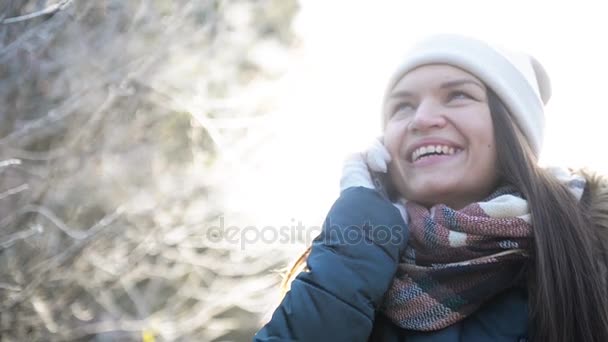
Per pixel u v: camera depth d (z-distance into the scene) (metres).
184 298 7.45
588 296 2.48
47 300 6.38
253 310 7.29
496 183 2.76
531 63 3.04
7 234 5.63
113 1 6.29
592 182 2.86
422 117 2.70
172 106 6.91
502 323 2.52
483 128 2.70
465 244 2.53
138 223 6.99
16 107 5.75
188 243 7.21
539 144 2.87
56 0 5.48
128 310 7.66
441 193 2.73
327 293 2.46
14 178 5.79
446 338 2.47
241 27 7.64
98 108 6.38
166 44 6.64
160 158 7.38
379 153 2.80
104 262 6.70
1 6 5.34
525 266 2.57
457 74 2.74
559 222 2.57
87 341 7.00
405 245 2.62
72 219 6.39
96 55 6.23
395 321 2.54
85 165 6.49
